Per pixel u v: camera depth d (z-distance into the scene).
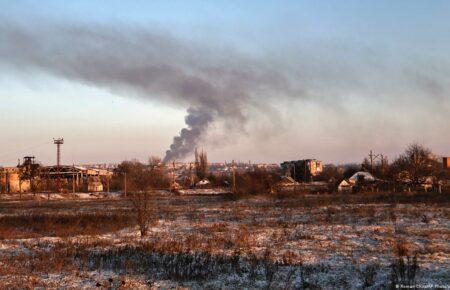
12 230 26.97
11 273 14.29
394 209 36.06
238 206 45.34
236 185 84.19
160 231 25.61
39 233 25.52
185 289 12.23
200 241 20.77
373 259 15.81
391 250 17.55
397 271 13.14
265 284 12.59
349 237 21.23
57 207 50.19
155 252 17.91
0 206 53.38
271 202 51.28
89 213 37.91
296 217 31.97
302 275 13.40
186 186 101.56
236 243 19.88
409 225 25.48
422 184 73.06
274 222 28.70
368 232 22.78
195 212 38.69
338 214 32.91
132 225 28.55
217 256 16.33
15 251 19.12
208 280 13.14
